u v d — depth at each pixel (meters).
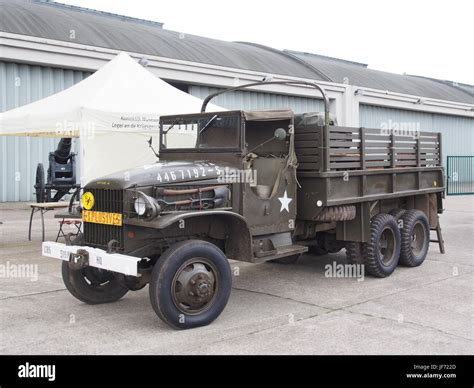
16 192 13.93
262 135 5.80
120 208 4.80
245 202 5.34
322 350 4.14
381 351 4.12
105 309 5.36
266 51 21.89
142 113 8.34
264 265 7.52
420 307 5.34
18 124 8.31
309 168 6.05
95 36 14.72
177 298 4.61
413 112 24.70
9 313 5.20
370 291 6.03
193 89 16.75
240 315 5.11
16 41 12.92
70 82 14.30
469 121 28.05
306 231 6.34
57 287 6.27
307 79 19.42
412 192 7.39
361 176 6.46
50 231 10.41
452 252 8.49
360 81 22.17
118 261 4.45
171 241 5.06
